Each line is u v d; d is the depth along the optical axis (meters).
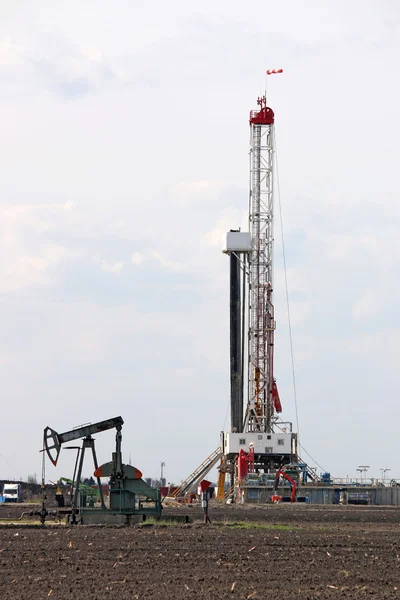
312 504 162.38
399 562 49.31
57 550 52.75
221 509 126.75
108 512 75.25
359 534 69.38
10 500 170.75
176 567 45.66
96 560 48.19
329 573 44.41
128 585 39.84
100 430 76.31
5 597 36.81
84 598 36.56
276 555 51.53
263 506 148.62
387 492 170.12
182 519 78.00
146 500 78.50
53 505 134.75
